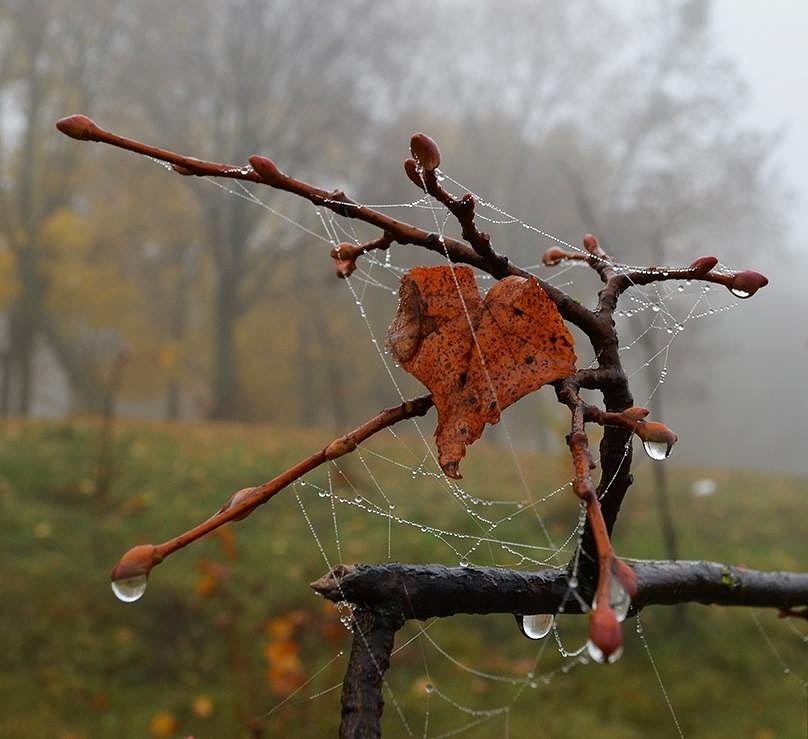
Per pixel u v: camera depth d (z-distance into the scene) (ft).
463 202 2.14
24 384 75.92
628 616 2.89
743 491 30.30
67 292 75.31
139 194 78.84
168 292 88.99
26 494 22.67
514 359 2.13
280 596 16.83
